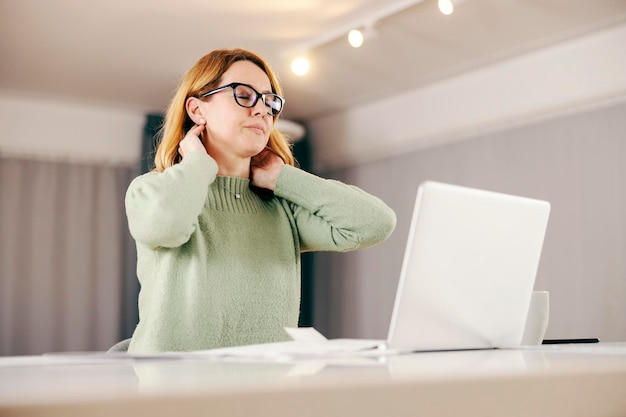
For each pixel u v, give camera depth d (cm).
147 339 132
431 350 99
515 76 404
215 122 148
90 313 474
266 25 359
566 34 369
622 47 356
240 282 140
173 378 55
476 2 331
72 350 467
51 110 478
